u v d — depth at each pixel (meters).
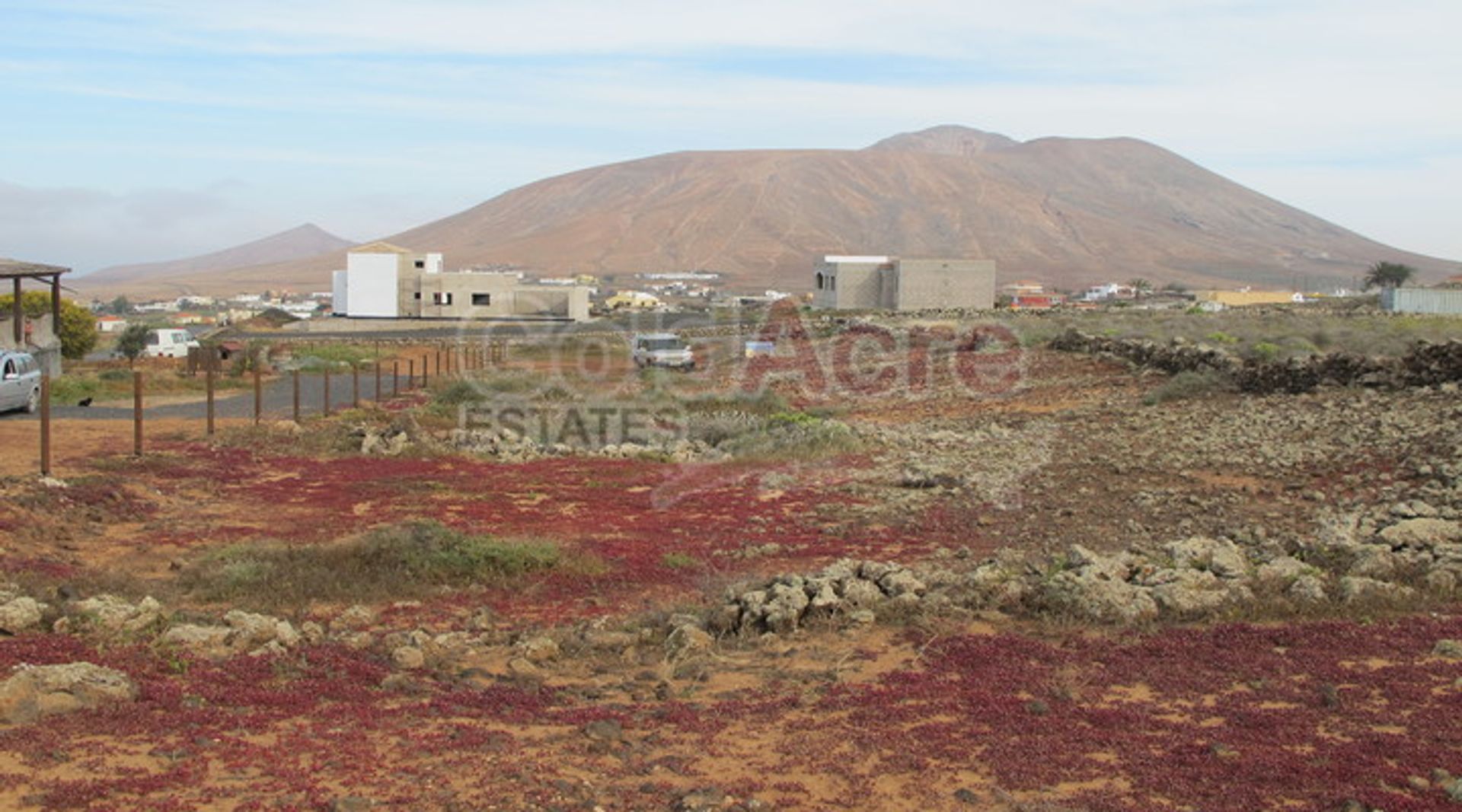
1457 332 40.16
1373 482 16.88
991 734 7.68
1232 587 11.04
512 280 110.62
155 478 20.03
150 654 9.18
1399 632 9.67
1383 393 24.38
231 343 69.31
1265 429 22.20
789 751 7.43
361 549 13.80
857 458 23.98
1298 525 14.70
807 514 18.11
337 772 6.79
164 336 65.12
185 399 37.78
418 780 6.70
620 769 7.10
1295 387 27.33
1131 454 21.44
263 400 37.94
